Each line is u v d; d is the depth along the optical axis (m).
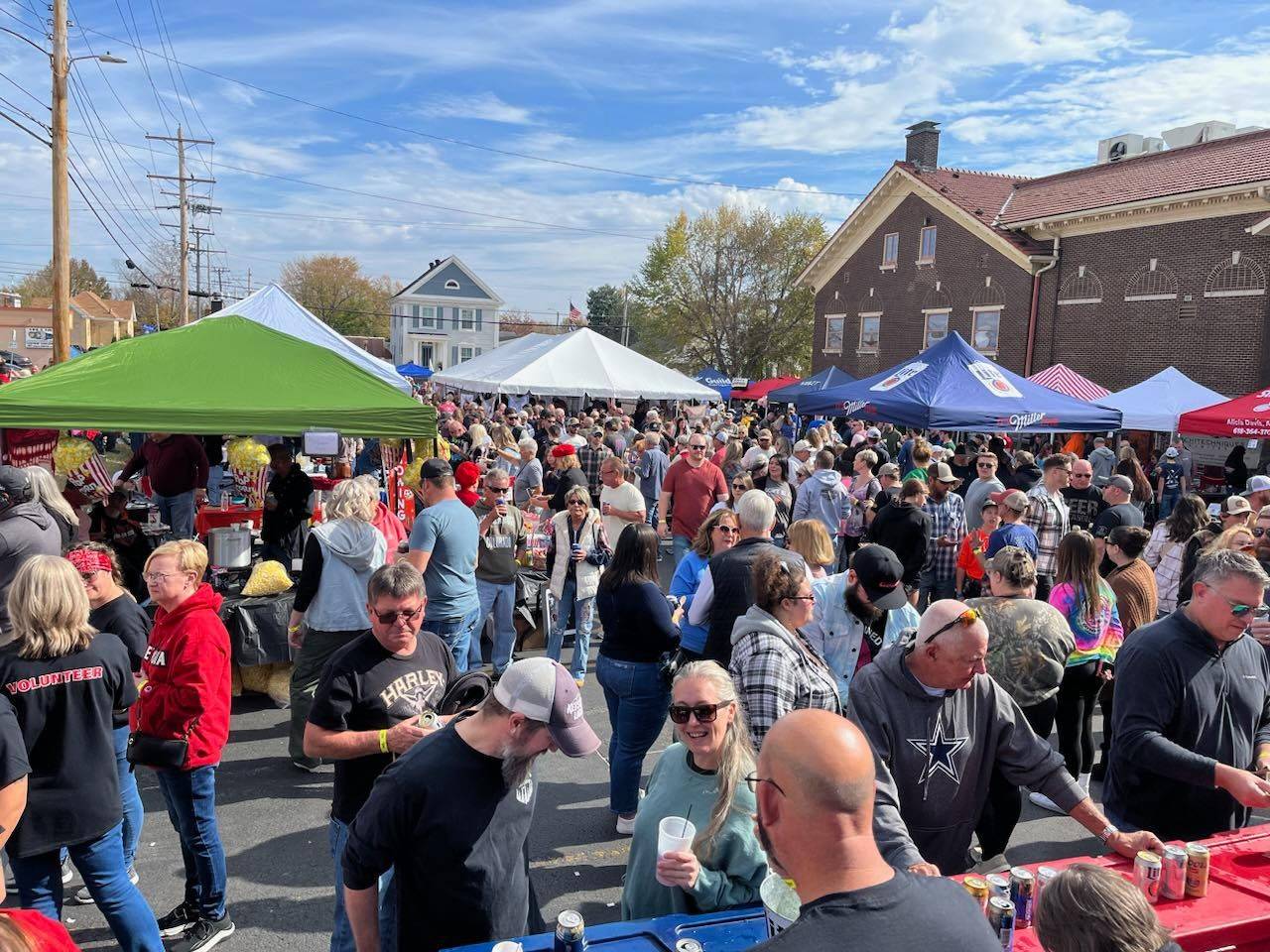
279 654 6.04
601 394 16.52
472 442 13.12
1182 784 3.17
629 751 4.50
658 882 2.50
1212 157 22.66
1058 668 4.17
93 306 67.00
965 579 8.38
